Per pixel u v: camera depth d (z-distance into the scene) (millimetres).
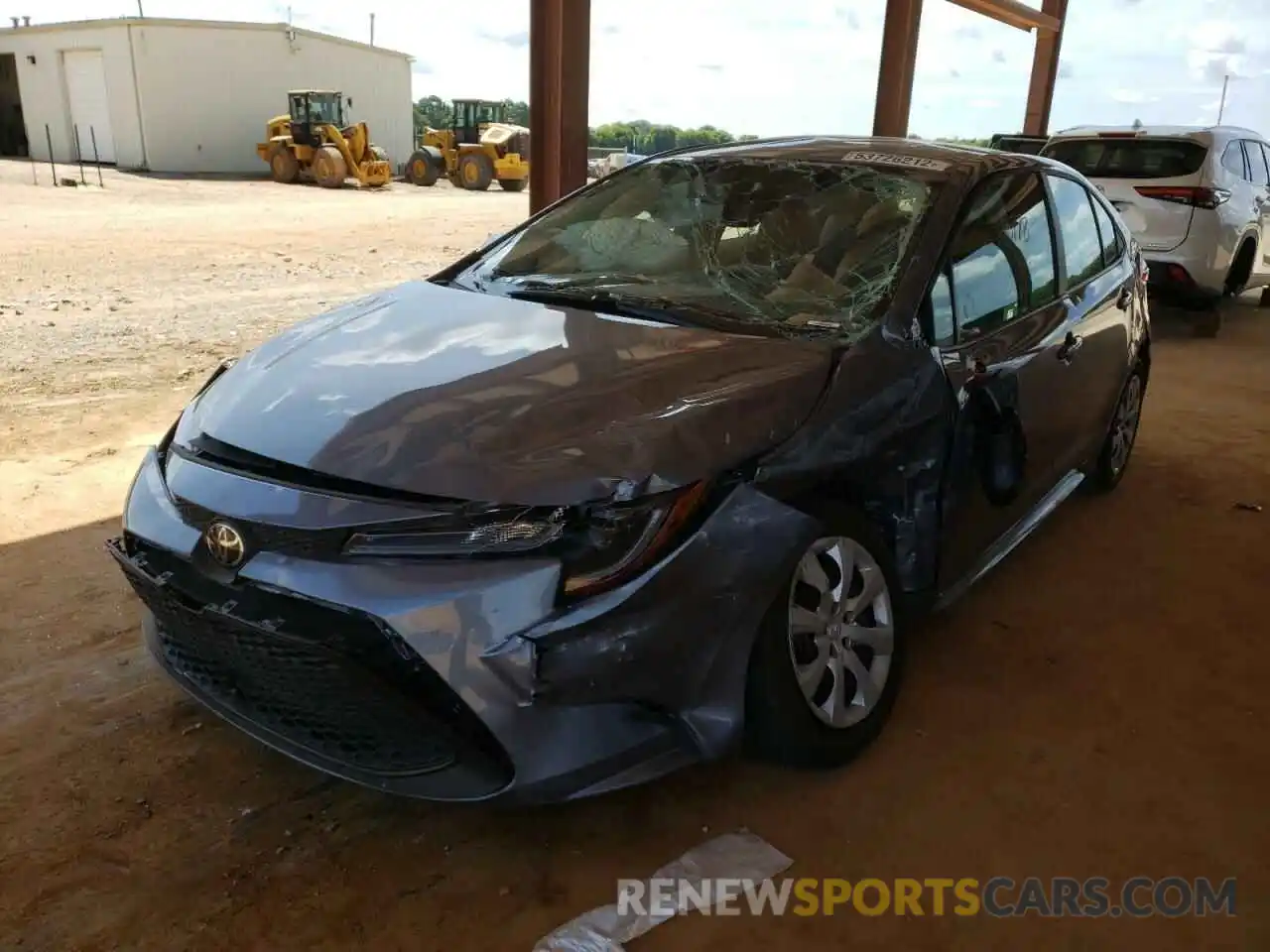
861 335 2865
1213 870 2492
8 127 33719
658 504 2223
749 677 2455
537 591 2115
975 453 3178
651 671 2225
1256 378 7668
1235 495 5121
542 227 3752
